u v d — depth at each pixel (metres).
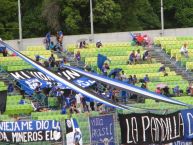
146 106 82.25
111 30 123.69
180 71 99.94
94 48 99.88
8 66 90.00
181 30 110.81
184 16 136.00
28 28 121.81
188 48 105.50
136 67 96.56
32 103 80.19
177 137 62.69
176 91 90.44
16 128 57.41
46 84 83.38
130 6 126.88
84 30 121.62
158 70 97.31
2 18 120.12
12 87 83.25
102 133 59.59
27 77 84.06
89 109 79.00
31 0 123.44
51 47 99.31
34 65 70.06
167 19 137.88
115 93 84.88
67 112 76.75
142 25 132.25
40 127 58.25
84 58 96.44
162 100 68.38
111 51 100.69
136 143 60.41
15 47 100.62
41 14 121.00
